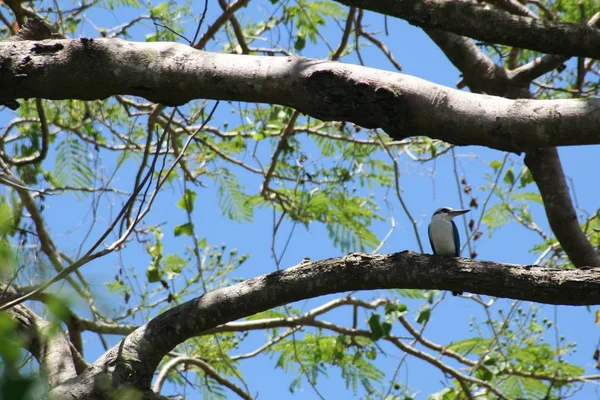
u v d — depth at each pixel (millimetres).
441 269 8328
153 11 14852
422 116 6996
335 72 7105
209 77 7414
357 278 8516
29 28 8211
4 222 4820
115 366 8602
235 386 13234
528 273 8156
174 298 13773
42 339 9195
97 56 7457
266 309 8789
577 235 10984
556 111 6680
